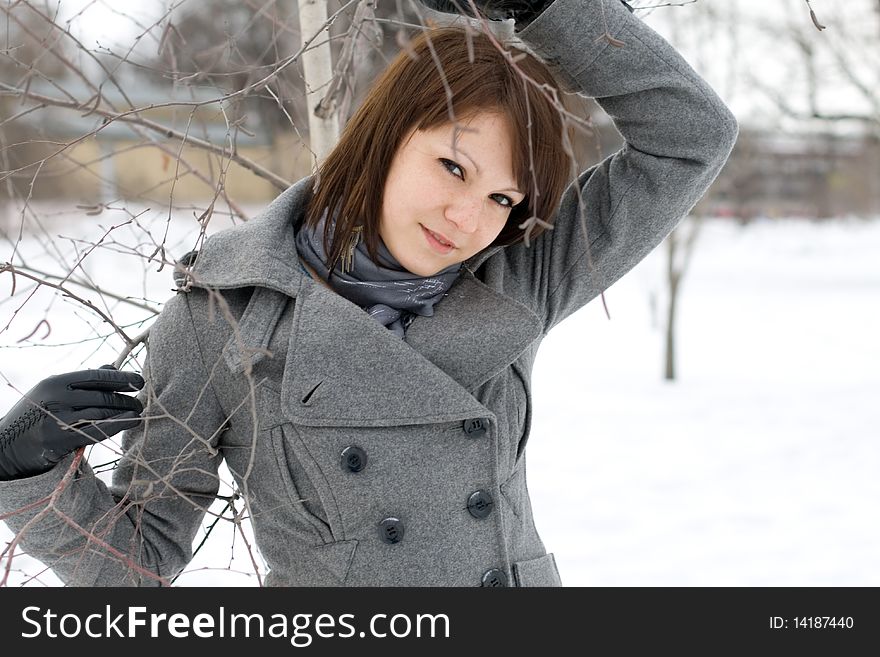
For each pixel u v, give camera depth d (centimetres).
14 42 215
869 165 2559
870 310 1781
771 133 1118
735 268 2780
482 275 199
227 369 180
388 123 172
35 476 164
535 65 177
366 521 182
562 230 203
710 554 535
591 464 720
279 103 203
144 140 246
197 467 185
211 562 418
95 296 461
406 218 172
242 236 187
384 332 178
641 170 197
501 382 196
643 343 1379
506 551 188
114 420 163
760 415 882
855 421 848
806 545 548
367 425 177
